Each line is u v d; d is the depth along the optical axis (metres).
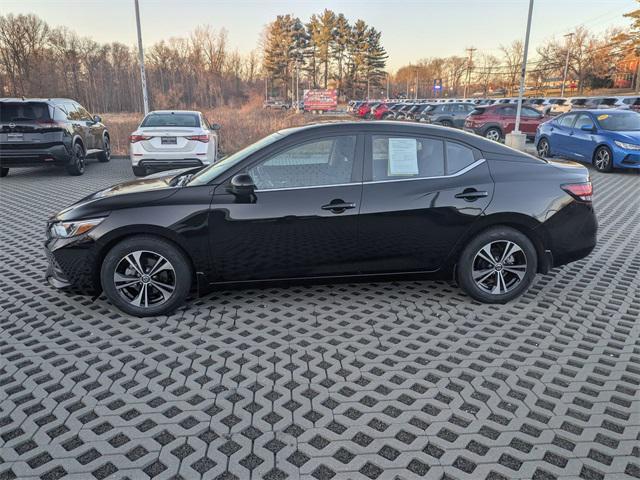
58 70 67.94
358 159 3.92
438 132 4.04
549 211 4.00
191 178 4.12
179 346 3.49
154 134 10.16
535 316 3.93
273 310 4.08
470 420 2.66
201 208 3.76
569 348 3.43
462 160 4.04
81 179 10.73
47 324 3.81
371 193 3.86
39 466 2.34
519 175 4.04
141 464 2.35
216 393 2.93
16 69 73.38
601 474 2.28
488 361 3.27
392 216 3.88
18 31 71.56
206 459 2.39
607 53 66.44
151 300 3.94
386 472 2.29
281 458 2.39
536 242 4.09
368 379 3.07
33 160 10.20
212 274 3.88
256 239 3.82
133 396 2.89
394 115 38.38
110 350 3.42
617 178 10.62
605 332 3.66
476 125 19.89
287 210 3.79
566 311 4.02
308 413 2.74
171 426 2.63
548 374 3.10
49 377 3.09
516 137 16.09
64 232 3.79
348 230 3.87
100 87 68.06
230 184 3.83
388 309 4.09
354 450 2.44
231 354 3.38
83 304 4.18
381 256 3.97
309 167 3.89
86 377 3.09
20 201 8.34
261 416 2.71
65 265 3.82
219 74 76.31
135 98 67.56
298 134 3.94
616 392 2.90
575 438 2.51
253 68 87.94
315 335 3.65
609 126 11.67
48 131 10.16
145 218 3.71
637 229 6.40
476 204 3.94
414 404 2.81
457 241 4.00
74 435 2.55
